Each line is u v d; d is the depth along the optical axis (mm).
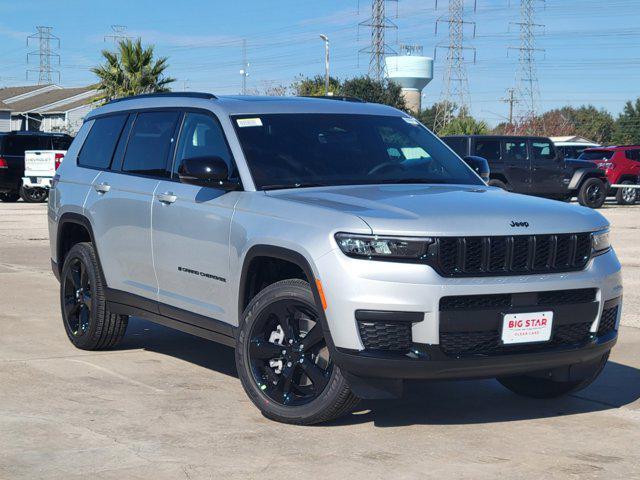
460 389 6086
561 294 5020
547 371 5363
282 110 6141
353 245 4742
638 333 7961
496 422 5281
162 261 6188
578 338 5121
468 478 4309
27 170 27016
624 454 4715
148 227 6305
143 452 4645
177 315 6102
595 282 5090
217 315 5695
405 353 4711
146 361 6793
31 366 6559
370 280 4676
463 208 4984
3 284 10602
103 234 6824
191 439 4867
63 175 7516
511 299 4836
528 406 5664
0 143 27328
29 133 27766
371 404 5645
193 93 6461
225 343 5703
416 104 95875
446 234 4715
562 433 5078
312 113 6195
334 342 4777
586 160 28266
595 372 5441
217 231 5613
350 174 5773
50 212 7664
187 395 5789
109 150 7090
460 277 4730
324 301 4797
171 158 6328
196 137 6164
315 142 5953
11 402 5566
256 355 5238
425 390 6043
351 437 4934
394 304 4652
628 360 6957
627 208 26812
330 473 4355
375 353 4703
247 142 5789
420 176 5980
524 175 24766
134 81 45906
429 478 4301
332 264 4770
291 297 5035
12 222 19781
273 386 5203
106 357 6926
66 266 7262
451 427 5160
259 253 5211
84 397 5715
